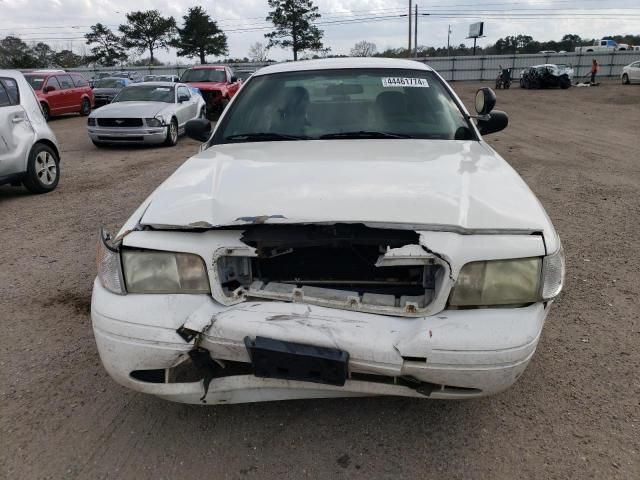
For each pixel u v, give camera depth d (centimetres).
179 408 244
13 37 5638
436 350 182
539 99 2456
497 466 208
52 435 227
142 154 1028
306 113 327
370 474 204
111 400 250
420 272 201
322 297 196
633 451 214
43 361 284
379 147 281
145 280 200
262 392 203
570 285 373
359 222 189
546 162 864
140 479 203
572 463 209
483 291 188
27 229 527
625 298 351
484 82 4769
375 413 239
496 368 185
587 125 1448
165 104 1143
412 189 213
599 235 483
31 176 660
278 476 203
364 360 184
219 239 198
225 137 321
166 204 213
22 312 341
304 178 227
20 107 656
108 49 6688
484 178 232
